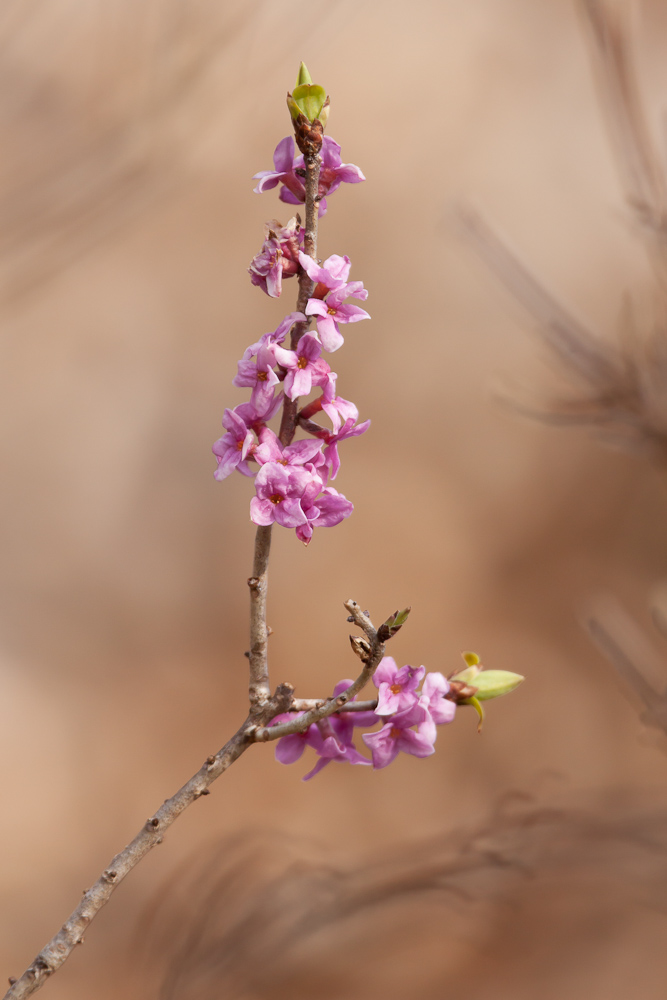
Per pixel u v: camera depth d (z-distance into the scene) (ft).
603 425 5.23
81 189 6.79
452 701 3.54
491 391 5.69
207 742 10.07
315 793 9.28
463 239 5.74
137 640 11.24
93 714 10.12
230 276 13.37
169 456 12.84
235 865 4.85
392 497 12.66
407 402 13.48
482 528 12.61
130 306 13.10
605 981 7.04
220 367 13.35
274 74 7.61
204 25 6.78
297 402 3.47
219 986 4.37
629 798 6.51
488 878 5.33
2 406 12.14
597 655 10.98
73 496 12.09
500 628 11.62
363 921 5.68
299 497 3.43
